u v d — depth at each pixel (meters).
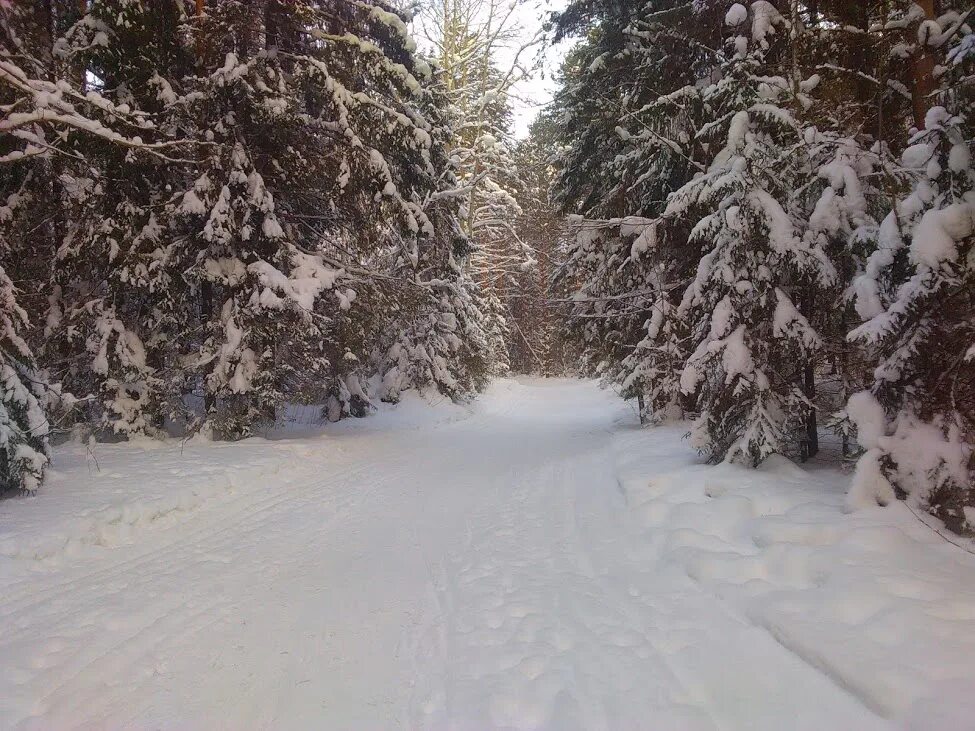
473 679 3.30
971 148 4.78
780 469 6.24
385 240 15.06
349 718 2.99
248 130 11.48
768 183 6.68
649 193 10.67
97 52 9.86
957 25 5.43
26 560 5.05
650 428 11.80
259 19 11.20
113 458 9.11
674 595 4.20
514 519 6.66
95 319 10.75
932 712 2.46
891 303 5.04
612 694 3.07
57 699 3.16
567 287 14.86
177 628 4.01
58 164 10.31
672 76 10.48
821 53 8.25
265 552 5.63
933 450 4.46
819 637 3.13
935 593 3.35
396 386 18.97
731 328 6.55
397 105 13.23
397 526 6.51
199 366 11.17
